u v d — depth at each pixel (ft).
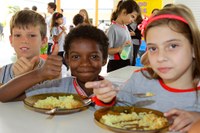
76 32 3.91
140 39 10.27
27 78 3.12
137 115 2.61
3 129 2.19
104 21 24.04
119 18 8.43
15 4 21.58
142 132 2.07
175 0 16.06
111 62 8.49
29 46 4.58
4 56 19.85
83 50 3.73
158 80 3.41
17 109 2.79
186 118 2.38
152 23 2.79
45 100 2.93
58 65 3.02
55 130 2.21
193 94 3.15
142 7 16.84
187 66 2.87
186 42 2.77
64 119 2.51
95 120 2.36
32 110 2.74
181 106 3.12
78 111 2.76
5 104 3.00
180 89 3.21
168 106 3.17
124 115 2.56
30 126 2.28
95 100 2.83
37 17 4.75
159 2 16.48
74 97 3.16
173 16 2.74
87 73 3.75
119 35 8.36
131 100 3.43
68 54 3.92
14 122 2.37
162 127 2.20
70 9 26.00
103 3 24.73
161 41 2.71
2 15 21.54
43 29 4.92
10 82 3.16
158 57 2.73
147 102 3.29
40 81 3.15
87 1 25.41
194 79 3.18
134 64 10.18
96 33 3.94
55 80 3.72
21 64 3.87
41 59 4.39
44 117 2.55
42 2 23.56
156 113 2.65
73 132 2.17
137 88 3.55
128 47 8.51
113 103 2.83
